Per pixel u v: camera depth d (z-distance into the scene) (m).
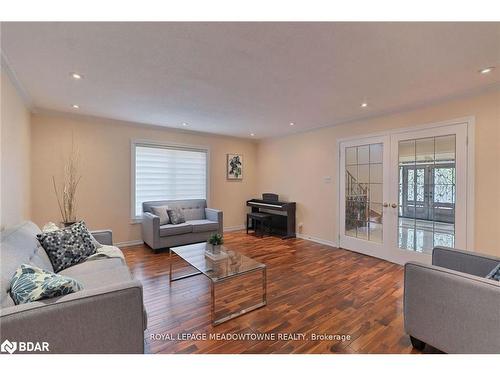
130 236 4.30
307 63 2.09
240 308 2.20
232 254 2.65
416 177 3.24
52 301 1.12
